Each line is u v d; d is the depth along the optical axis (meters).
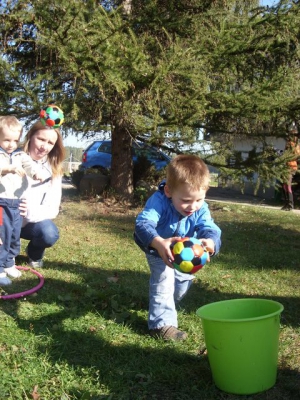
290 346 3.21
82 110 9.03
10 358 2.85
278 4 8.79
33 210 4.64
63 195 12.10
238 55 9.15
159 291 3.35
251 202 14.03
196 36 9.26
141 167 12.85
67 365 2.82
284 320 3.71
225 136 10.46
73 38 7.79
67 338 3.19
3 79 8.50
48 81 8.80
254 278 5.06
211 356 2.66
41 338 3.16
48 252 5.69
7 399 2.45
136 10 9.75
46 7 7.71
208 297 4.27
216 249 3.12
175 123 8.93
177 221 3.25
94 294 4.04
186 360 3.01
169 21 9.38
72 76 8.78
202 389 2.66
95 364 2.87
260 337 2.56
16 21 8.27
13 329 3.27
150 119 8.83
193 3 9.65
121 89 8.23
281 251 6.70
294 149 9.88
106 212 9.66
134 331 3.42
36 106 8.52
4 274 4.34
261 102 8.84
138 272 5.03
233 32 8.95
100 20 7.93
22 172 4.09
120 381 2.68
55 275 4.67
